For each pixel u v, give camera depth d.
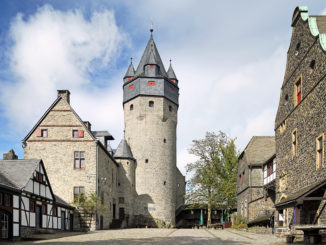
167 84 50.12
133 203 45.56
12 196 19.08
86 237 19.97
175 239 18.00
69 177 32.72
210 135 45.25
